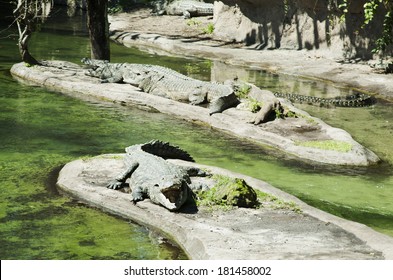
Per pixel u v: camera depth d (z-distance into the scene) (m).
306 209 10.80
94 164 12.91
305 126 16.45
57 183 12.33
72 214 11.01
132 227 10.61
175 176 10.69
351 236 9.68
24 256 9.39
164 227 10.31
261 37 30.33
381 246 9.26
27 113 17.73
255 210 10.73
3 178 12.64
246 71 25.62
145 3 41.66
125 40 32.25
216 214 10.52
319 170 13.97
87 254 9.55
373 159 14.52
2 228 10.35
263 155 14.89
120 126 16.92
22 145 14.89
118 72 20.95
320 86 23.14
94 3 23.27
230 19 32.34
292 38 29.03
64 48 28.95
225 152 15.02
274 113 17.09
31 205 11.33
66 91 20.47
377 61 25.42
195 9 37.78
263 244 9.26
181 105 18.22
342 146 14.79
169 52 29.83
